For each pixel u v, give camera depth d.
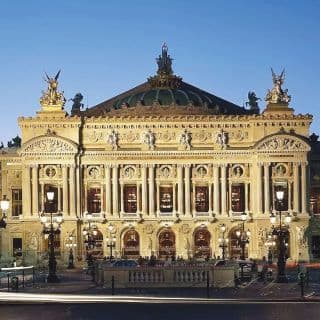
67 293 77.12
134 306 63.81
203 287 83.75
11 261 165.88
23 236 174.00
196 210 176.62
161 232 176.38
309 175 177.50
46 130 175.50
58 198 175.00
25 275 115.94
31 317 56.38
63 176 174.50
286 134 174.12
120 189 176.25
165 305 64.62
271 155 174.12
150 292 78.38
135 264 103.94
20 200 180.75
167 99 199.88
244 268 115.25
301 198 174.62
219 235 174.62
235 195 176.75
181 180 175.62
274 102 176.88
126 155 175.38
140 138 176.50
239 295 74.19
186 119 176.12
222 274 85.38
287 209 175.00
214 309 61.66
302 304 65.00
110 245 151.62
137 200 176.25
